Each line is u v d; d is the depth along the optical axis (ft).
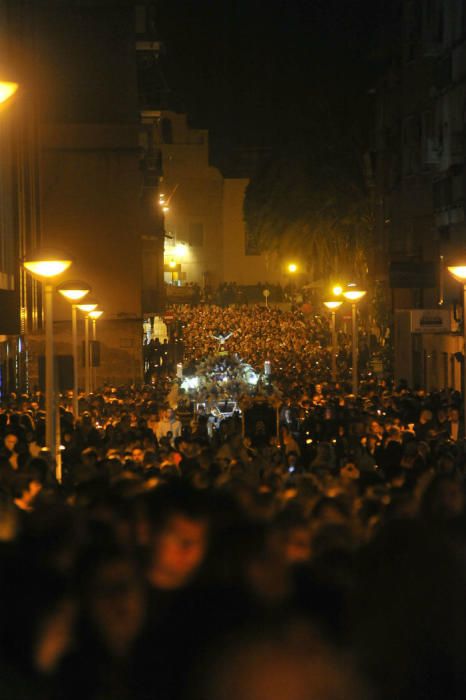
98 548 43.09
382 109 510.58
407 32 420.36
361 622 41.14
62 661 41.32
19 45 376.07
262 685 33.37
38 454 152.25
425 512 50.34
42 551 47.60
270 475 105.70
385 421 202.28
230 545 42.68
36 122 438.81
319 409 218.79
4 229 329.52
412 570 41.98
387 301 505.25
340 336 566.77
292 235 650.43
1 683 41.22
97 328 453.99
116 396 307.78
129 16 453.17
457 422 204.64
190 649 37.17
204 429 210.38
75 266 456.86
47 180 455.63
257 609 38.29
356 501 82.43
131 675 38.96
